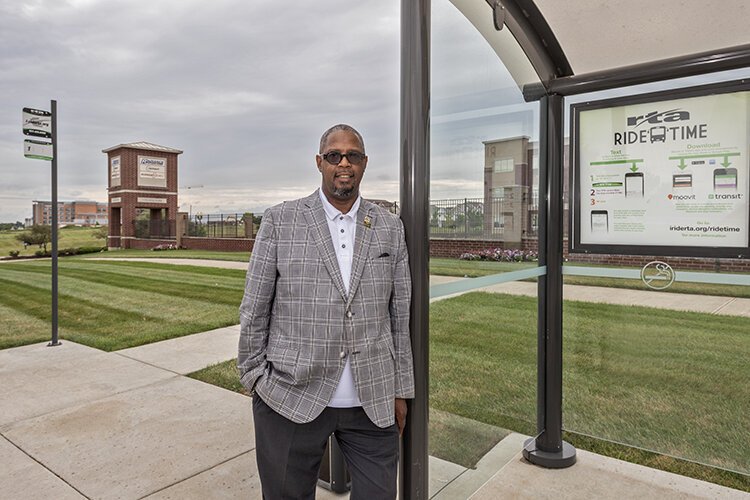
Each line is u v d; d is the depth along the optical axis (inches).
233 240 1123.9
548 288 110.6
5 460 116.0
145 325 277.7
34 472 110.0
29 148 216.5
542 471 106.0
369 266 60.8
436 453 84.4
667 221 102.8
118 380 177.6
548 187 110.5
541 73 109.0
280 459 60.6
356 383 59.1
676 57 98.1
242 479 106.6
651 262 104.8
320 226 60.3
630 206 106.3
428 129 65.1
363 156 61.9
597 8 91.7
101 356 211.0
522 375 107.8
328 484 101.1
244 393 163.3
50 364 199.2
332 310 58.4
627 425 129.3
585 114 110.2
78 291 425.4
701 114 98.6
